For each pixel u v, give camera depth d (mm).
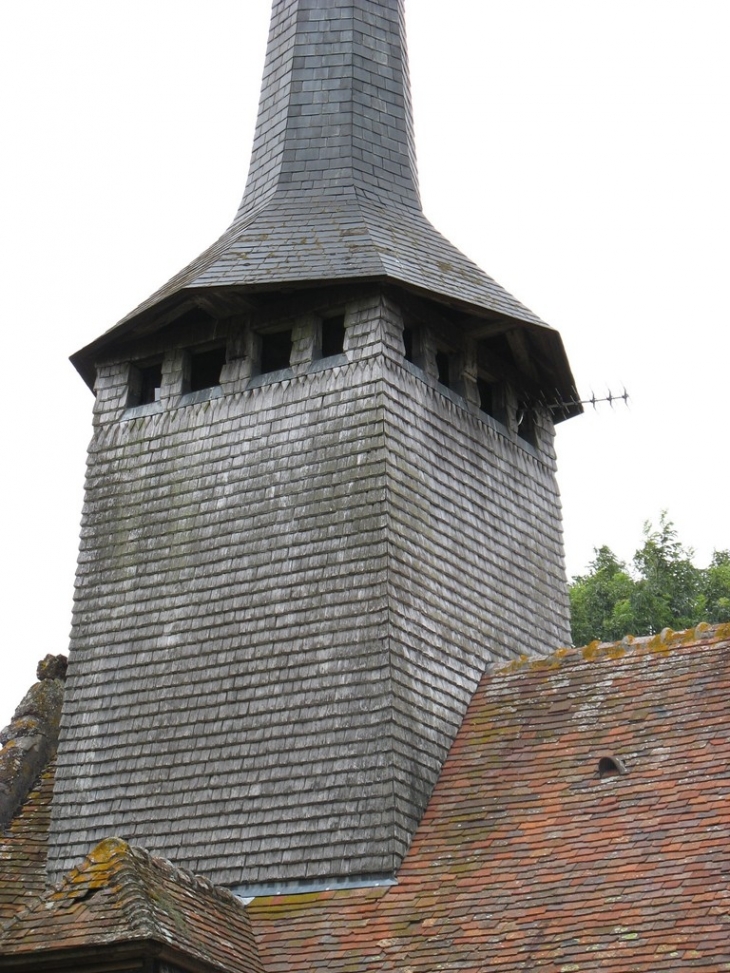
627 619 41594
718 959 16156
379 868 19750
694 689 20672
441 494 23172
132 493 24312
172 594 23094
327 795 20516
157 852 21312
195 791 21469
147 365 25609
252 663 21906
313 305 23922
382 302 23406
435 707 21484
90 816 22141
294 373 23609
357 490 22234
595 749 20422
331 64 27453
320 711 21094
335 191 25859
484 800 20359
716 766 19172
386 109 27391
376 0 28406
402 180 26844
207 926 18562
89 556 24172
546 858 18875
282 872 20344
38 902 18125
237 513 23109
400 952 18266
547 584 25078
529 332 24734
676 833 18359
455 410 24188
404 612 21531
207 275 23859
